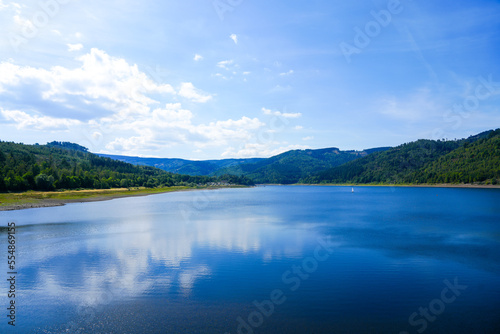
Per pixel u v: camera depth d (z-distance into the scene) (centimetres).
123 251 3719
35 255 3519
